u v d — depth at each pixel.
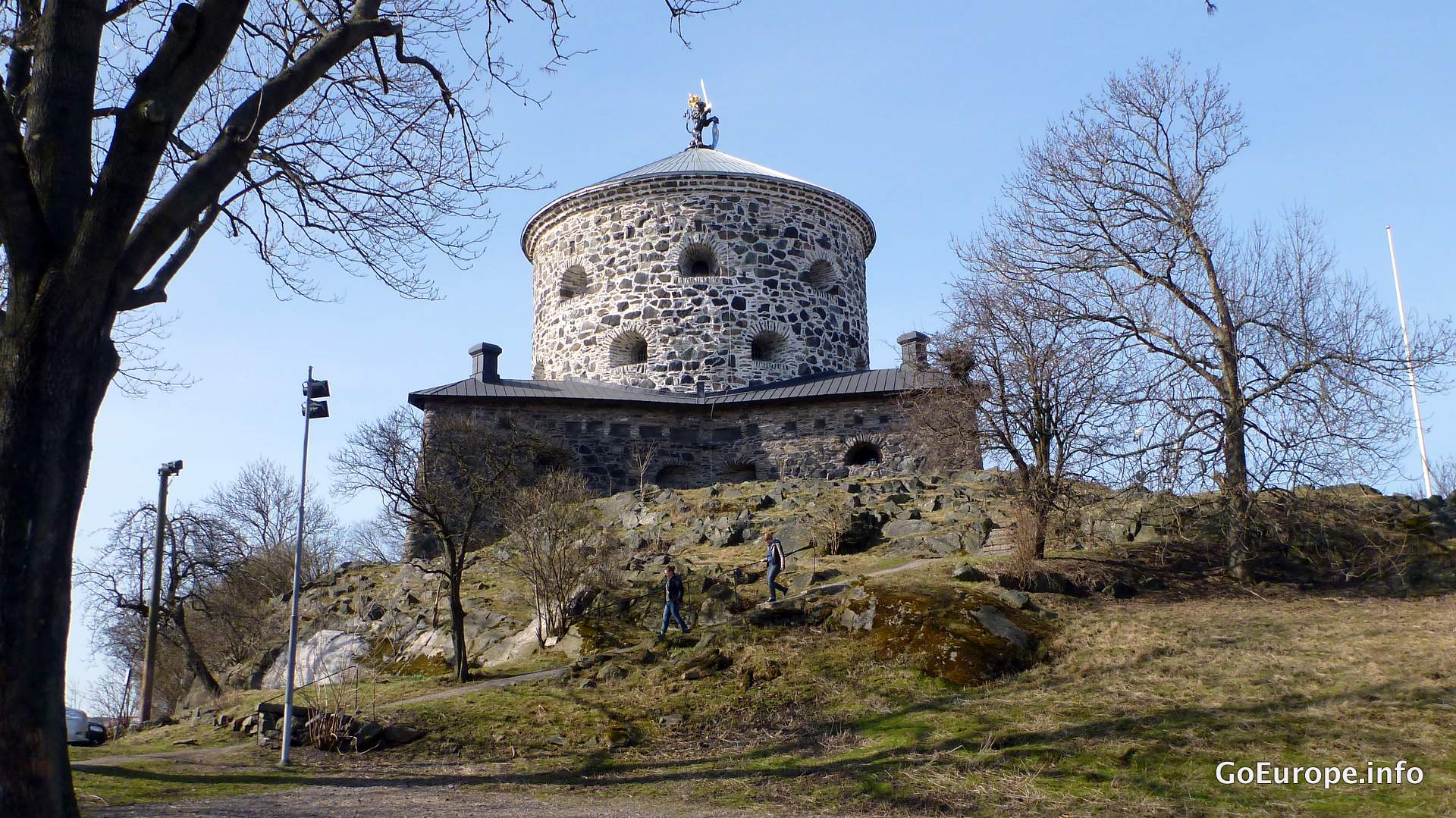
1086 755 9.82
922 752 10.34
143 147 6.73
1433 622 13.33
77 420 6.38
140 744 13.73
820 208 30.98
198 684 22.31
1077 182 18.38
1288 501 16.17
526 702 13.38
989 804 8.90
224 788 10.30
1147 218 17.83
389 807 9.33
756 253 29.77
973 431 17.28
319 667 17.64
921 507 21.44
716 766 10.73
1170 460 15.88
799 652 13.82
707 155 32.75
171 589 22.64
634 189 29.95
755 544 20.20
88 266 6.46
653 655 14.52
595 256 30.27
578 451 27.39
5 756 5.77
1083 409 16.86
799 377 29.17
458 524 20.58
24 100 7.75
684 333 29.09
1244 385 16.77
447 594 19.20
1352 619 13.83
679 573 17.55
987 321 17.75
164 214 7.03
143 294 7.70
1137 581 16.36
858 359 31.48
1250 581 16.23
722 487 24.59
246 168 9.68
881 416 27.17
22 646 5.89
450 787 10.43
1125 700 11.29
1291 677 11.50
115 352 6.82
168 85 6.94
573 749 11.77
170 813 8.81
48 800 5.86
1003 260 18.81
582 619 16.66
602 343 29.52
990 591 15.22
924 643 13.34
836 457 27.25
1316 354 16.23
